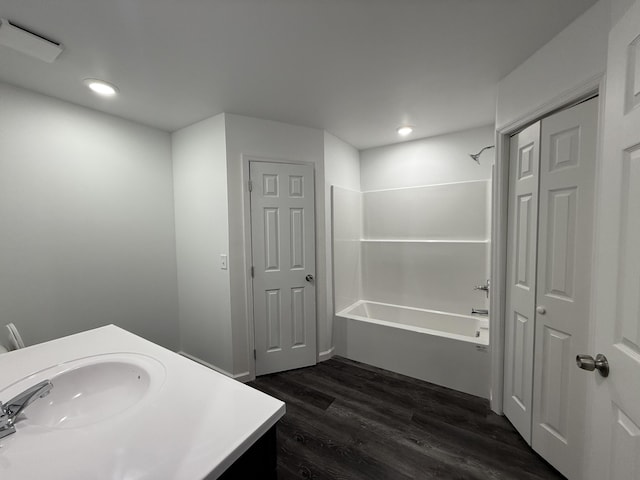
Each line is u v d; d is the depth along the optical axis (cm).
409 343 239
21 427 70
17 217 177
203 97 195
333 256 279
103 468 58
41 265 188
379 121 243
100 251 217
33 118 183
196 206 246
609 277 80
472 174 270
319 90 187
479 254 267
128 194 233
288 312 250
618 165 77
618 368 76
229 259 228
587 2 114
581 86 121
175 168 260
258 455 72
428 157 291
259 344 242
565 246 134
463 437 168
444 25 127
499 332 182
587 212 125
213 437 66
